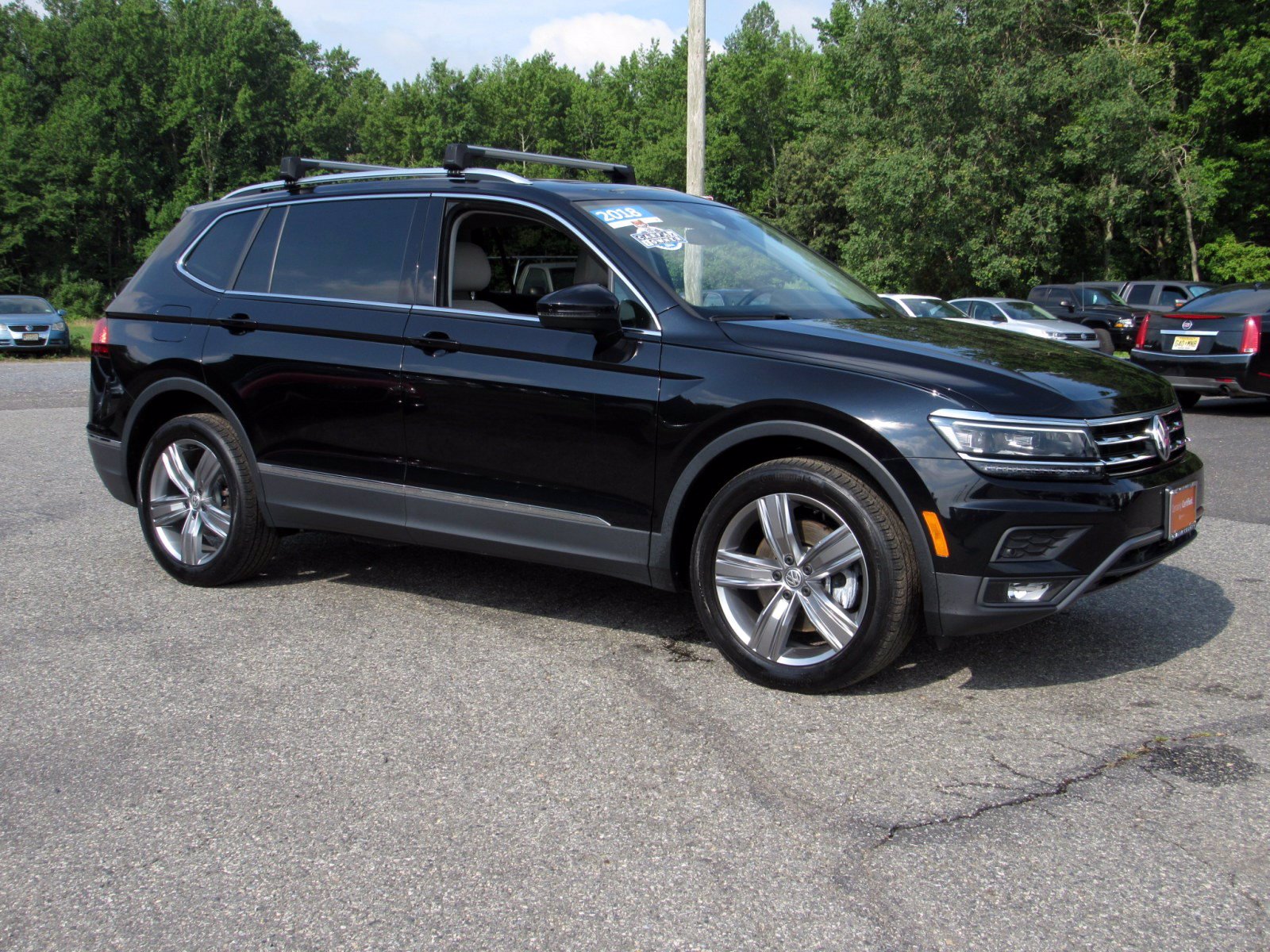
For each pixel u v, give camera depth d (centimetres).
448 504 413
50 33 7856
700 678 368
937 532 319
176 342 482
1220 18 3416
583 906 232
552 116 8638
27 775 300
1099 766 298
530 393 388
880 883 239
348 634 419
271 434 457
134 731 329
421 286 425
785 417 341
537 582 493
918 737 318
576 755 307
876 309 428
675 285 384
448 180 438
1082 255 4066
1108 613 441
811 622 347
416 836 263
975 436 317
